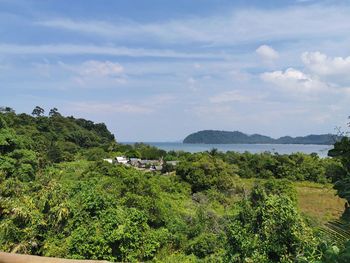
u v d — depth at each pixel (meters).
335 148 2.70
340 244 2.16
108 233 12.02
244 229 9.20
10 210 11.12
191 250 15.76
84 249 11.49
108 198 13.57
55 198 12.16
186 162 34.12
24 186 13.55
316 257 2.32
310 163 38.22
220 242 15.24
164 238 15.70
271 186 26.06
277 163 40.16
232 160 44.00
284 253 7.39
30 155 28.11
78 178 28.44
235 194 30.25
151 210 18.47
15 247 10.59
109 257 11.73
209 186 31.73
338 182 2.53
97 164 31.31
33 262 2.52
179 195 28.34
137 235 12.96
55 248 11.16
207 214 19.81
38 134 53.91
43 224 11.33
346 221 2.40
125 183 20.89
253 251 8.28
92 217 12.43
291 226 7.54
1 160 24.75
